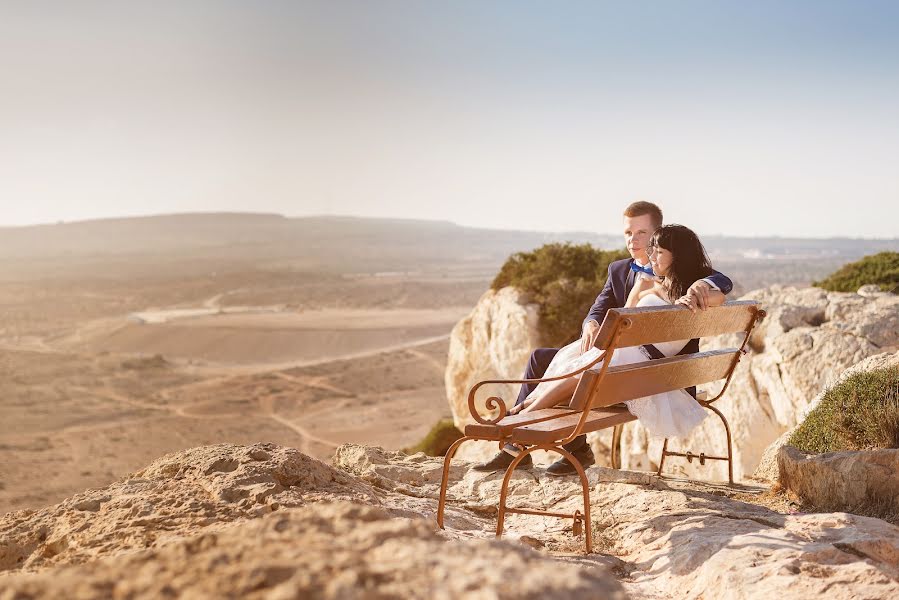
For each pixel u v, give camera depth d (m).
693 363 4.89
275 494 4.21
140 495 4.34
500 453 5.98
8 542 3.98
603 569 3.86
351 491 4.69
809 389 10.71
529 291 21.64
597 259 22.25
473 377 22.17
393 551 2.12
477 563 2.02
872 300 11.88
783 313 12.00
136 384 189.50
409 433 121.69
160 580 1.98
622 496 5.18
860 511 4.62
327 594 1.77
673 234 4.93
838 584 3.03
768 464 6.71
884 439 5.38
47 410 156.75
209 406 156.00
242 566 1.96
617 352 4.82
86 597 1.88
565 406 4.96
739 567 3.34
